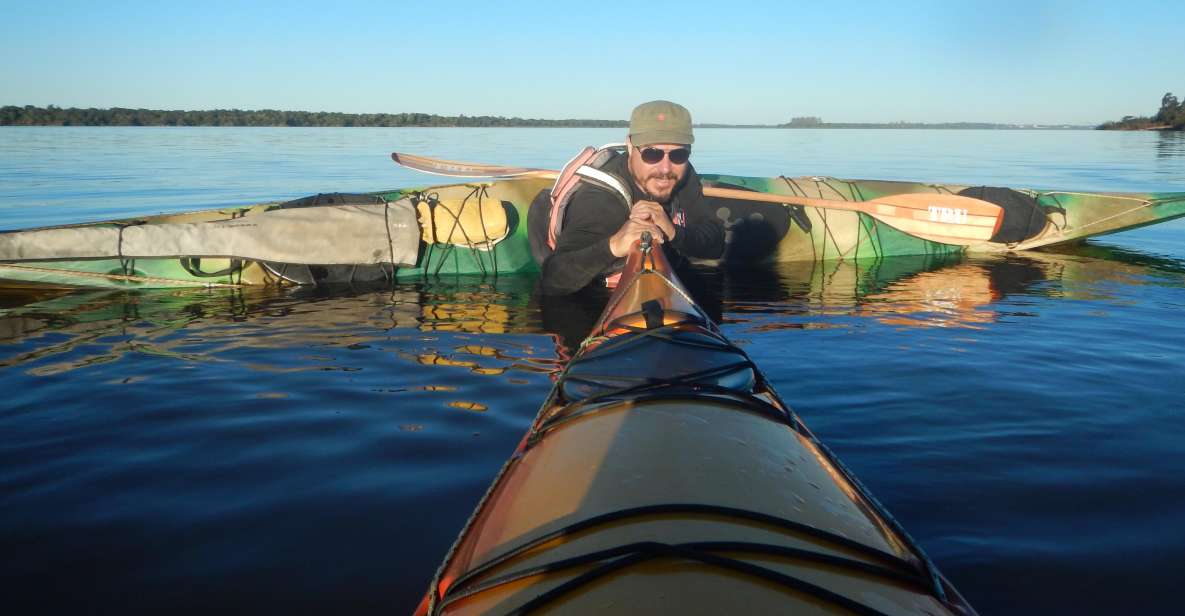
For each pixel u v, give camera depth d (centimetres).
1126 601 139
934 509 173
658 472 108
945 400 249
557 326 357
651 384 158
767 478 109
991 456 204
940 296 422
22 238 424
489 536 106
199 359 304
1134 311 381
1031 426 226
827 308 392
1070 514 171
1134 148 2227
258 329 353
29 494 186
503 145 2191
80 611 139
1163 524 167
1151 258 552
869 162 1529
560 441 132
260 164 1470
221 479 194
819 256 546
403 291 444
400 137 2986
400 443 217
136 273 444
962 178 1122
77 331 348
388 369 290
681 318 216
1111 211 570
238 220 448
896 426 226
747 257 530
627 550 86
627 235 322
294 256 448
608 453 118
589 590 82
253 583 147
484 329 352
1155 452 207
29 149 1923
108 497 184
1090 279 472
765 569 83
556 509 104
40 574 151
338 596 142
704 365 173
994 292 434
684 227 396
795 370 283
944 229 535
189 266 449
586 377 170
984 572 148
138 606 140
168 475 196
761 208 536
